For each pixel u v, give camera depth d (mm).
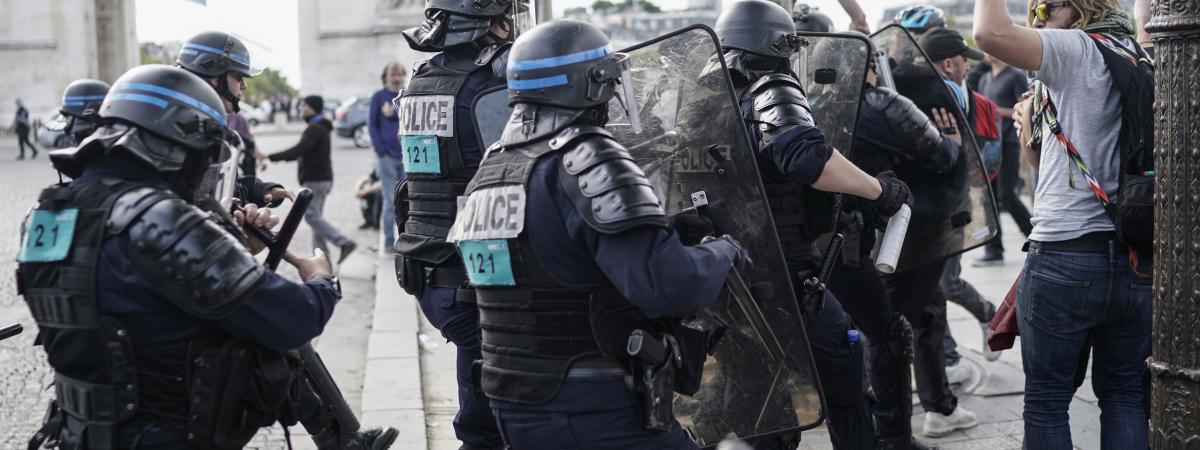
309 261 2863
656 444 2635
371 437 4020
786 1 4648
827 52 3885
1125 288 3219
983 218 4375
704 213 2850
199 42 3701
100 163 2496
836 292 4020
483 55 3549
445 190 3520
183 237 2369
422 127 3543
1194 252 2607
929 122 4047
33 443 2637
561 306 2555
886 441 4102
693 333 2740
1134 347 3295
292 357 2719
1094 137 3203
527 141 2592
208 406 2486
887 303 4074
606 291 2551
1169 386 2693
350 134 27656
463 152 3492
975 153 4363
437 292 3574
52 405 2635
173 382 2477
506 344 2641
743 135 3135
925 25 5133
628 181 2424
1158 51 2617
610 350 2557
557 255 2533
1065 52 3178
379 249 10539
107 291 2412
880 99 4066
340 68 32344
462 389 3648
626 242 2414
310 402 3752
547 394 2578
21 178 18594
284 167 19891
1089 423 4676
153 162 2449
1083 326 3289
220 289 2369
